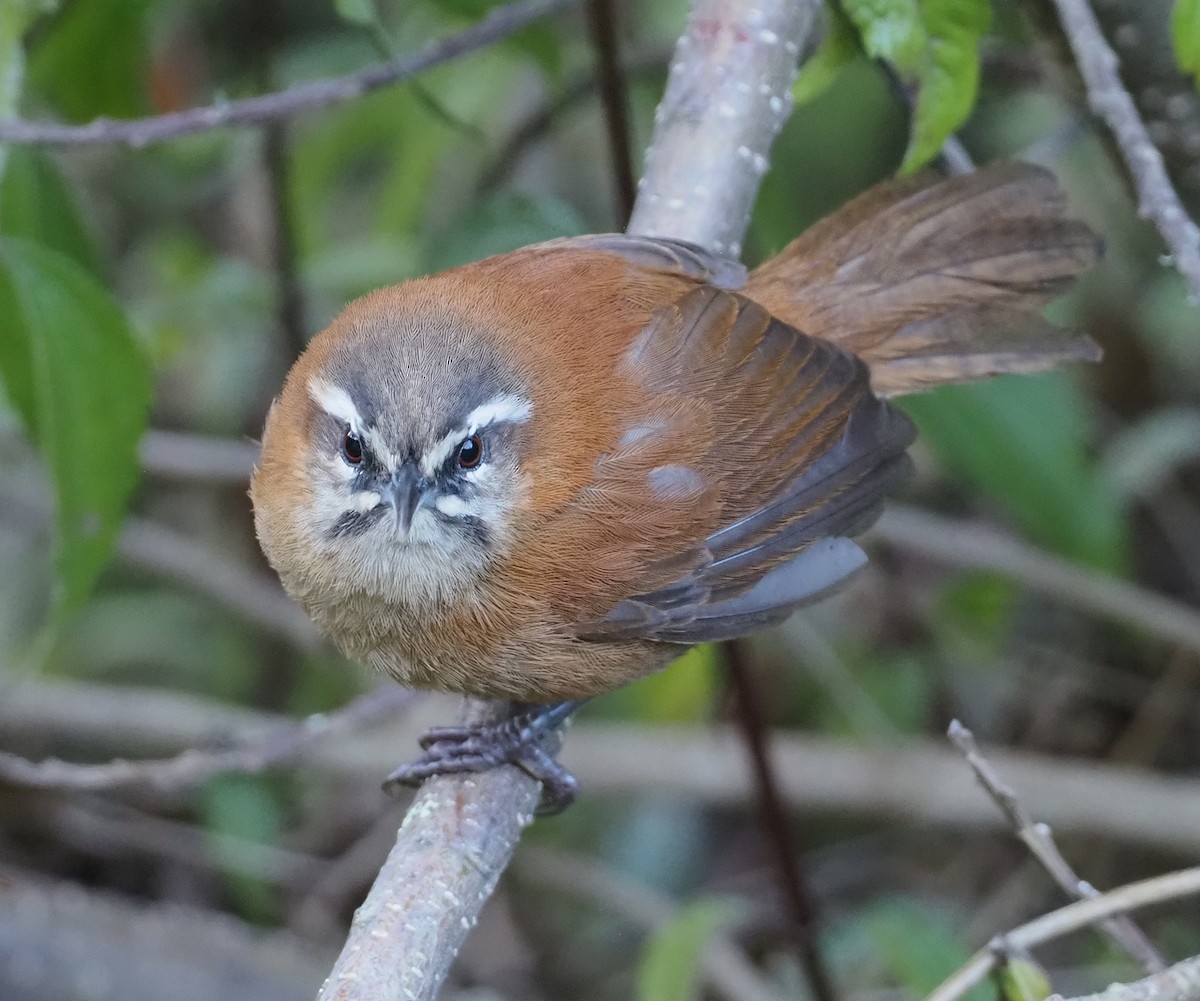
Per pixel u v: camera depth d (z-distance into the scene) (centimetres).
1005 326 886
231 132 1260
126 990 1086
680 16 1341
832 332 887
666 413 829
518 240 1016
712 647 1262
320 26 1384
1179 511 1379
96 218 1408
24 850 1338
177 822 1377
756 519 838
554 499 814
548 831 1345
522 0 1022
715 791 1259
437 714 1293
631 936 1304
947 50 760
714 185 848
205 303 1240
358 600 824
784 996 1241
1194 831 1193
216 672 1421
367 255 1210
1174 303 1312
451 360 803
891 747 1252
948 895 1330
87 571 916
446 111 955
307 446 826
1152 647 1368
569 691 843
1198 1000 619
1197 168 927
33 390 968
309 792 1399
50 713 1296
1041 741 1369
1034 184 895
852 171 1248
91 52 1052
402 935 662
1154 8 890
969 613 1311
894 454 861
